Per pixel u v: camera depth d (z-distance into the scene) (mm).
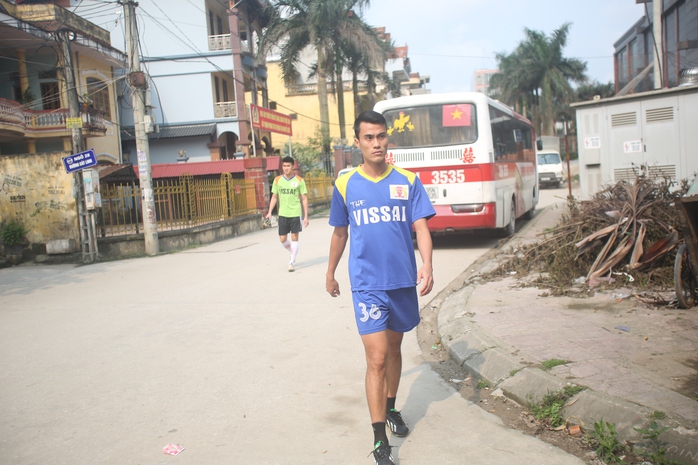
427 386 4535
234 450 3551
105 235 14023
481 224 10984
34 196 13305
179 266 11625
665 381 3820
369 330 3268
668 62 18594
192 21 29953
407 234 3396
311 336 5965
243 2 32344
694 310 5512
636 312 5555
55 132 22422
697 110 10227
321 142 33594
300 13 30984
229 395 4457
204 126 30281
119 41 29953
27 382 4957
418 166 11180
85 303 8258
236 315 7012
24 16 21578
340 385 4578
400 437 3652
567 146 11680
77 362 5445
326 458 3400
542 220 15398
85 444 3721
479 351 4887
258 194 22438
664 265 6605
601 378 3941
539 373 4129
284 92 43688
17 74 23156
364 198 3326
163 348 5770
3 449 3691
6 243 13258
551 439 3539
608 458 3197
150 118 13805
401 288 3340
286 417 4016
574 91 48375
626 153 11016
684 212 4797
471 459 3324
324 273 9625
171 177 25469
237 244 15445
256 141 32188
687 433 3109
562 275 7043
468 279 8102
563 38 47656
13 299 9016
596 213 7625
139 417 4113
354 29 30609
